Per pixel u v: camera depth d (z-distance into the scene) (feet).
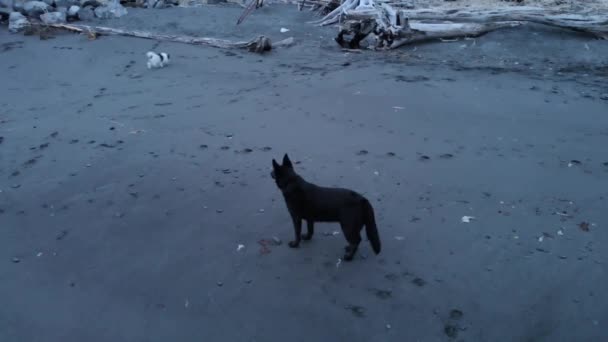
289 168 15.25
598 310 13.48
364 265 15.30
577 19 41.55
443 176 20.66
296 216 15.40
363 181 20.25
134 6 60.13
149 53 36.42
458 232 16.92
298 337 12.76
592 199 18.94
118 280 14.99
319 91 30.83
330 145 23.52
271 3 64.13
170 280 14.90
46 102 30.42
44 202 19.38
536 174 20.90
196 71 35.94
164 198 19.35
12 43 43.32
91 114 28.09
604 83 33.40
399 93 30.40
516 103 29.25
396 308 13.62
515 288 14.34
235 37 47.21
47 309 13.96
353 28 42.42
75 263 15.85
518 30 42.55
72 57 39.55
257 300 14.01
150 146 23.81
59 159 22.81
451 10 45.73
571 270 14.99
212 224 17.62
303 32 49.34
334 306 13.70
